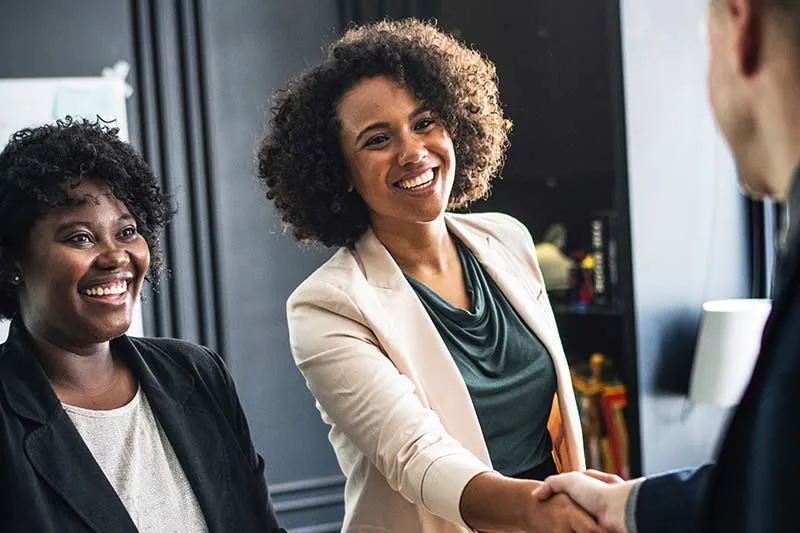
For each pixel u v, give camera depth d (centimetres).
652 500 170
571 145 448
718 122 132
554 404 235
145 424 194
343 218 235
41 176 182
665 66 404
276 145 241
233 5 468
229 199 469
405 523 222
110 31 449
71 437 183
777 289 125
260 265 474
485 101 243
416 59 227
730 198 417
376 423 211
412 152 222
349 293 221
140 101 455
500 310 234
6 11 434
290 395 479
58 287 183
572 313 443
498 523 199
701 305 413
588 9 436
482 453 220
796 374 121
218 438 199
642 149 400
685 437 414
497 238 246
